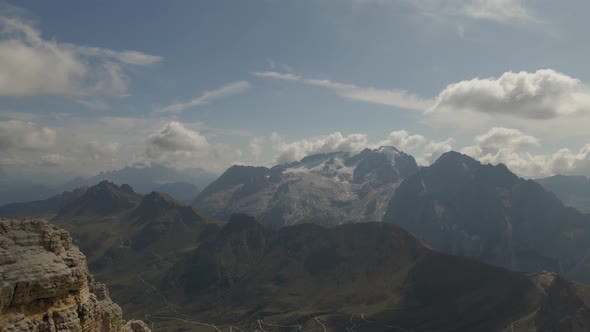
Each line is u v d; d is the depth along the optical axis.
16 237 53.12
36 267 51.88
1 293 47.38
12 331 47.41
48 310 52.97
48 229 56.81
